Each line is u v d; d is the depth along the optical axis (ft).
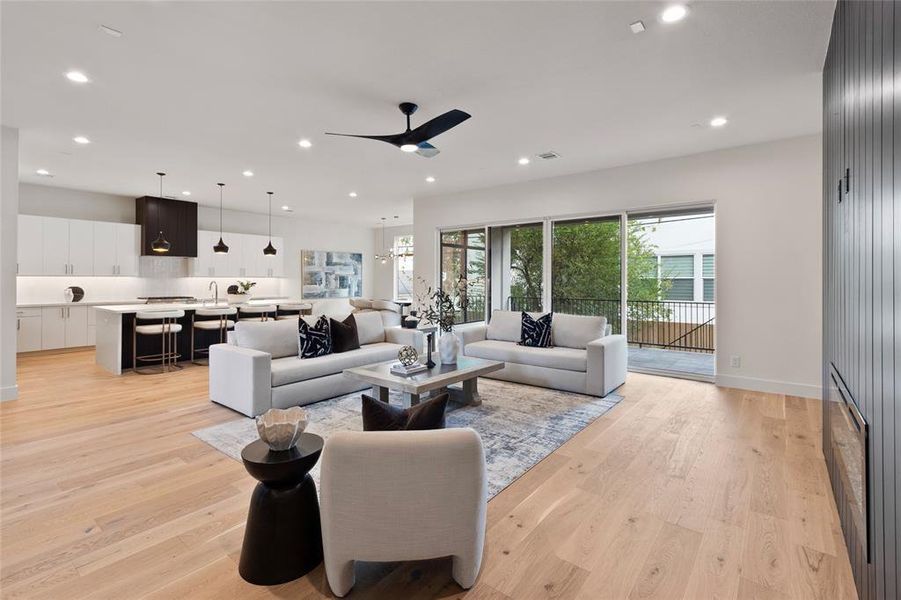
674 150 16.25
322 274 36.11
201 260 28.17
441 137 14.85
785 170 15.01
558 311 20.80
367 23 8.34
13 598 5.41
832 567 6.06
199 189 23.53
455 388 14.57
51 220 22.75
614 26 8.46
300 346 14.62
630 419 12.32
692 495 8.07
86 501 7.78
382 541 5.29
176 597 5.49
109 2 7.66
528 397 14.51
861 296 5.68
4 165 13.61
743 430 11.46
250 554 5.81
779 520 7.23
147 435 10.99
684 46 9.18
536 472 9.01
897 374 4.06
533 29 8.56
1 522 7.11
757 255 15.52
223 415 12.60
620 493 8.15
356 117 13.00
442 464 5.24
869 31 5.22
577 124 13.65
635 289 20.01
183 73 10.32
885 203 4.51
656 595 5.55
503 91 11.28
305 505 6.03
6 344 13.88
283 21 8.26
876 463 4.79
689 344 21.57
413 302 26.02
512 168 18.88
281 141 15.26
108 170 19.40
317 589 5.69
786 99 11.83
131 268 25.39
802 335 14.80
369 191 23.97
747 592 5.59
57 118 13.09
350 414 12.66
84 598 5.44
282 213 31.96
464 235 24.11
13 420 12.13
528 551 6.45
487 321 23.21
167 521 7.18
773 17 8.13
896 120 4.12
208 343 22.25
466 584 5.63
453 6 7.82
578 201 19.72
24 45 9.09
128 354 19.42
